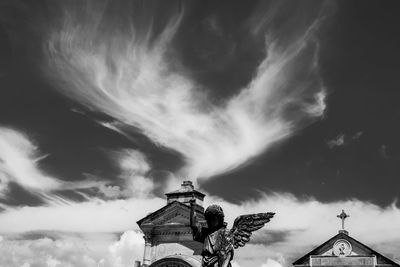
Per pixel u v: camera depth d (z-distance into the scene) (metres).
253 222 10.58
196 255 41.75
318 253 42.91
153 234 43.62
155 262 38.66
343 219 43.50
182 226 42.81
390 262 41.06
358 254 42.03
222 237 10.54
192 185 44.72
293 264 43.12
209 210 10.91
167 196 44.78
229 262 10.36
